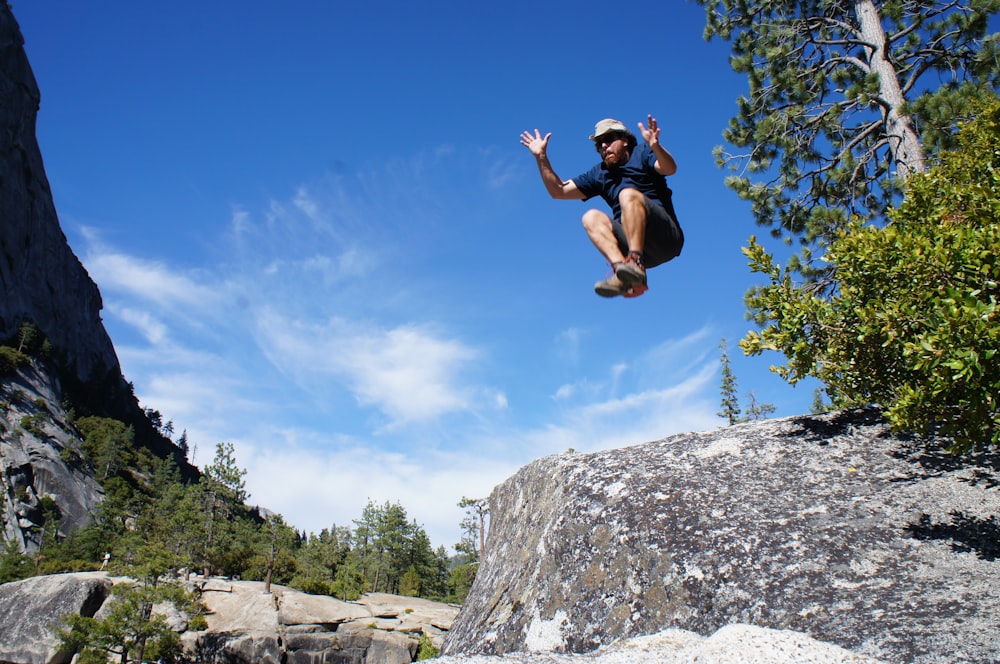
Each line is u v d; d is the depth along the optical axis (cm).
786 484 551
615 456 643
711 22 1488
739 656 298
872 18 1314
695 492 554
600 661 310
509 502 771
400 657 4347
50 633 4053
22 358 10944
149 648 3644
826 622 399
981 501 486
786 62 1395
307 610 4525
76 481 9375
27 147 12925
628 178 362
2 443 8869
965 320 461
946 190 631
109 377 14550
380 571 7788
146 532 6250
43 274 12862
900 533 465
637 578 487
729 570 463
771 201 1360
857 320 589
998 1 1184
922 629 365
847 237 598
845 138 1362
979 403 481
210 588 4722
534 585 541
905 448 580
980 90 1111
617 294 336
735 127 1412
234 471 5956
